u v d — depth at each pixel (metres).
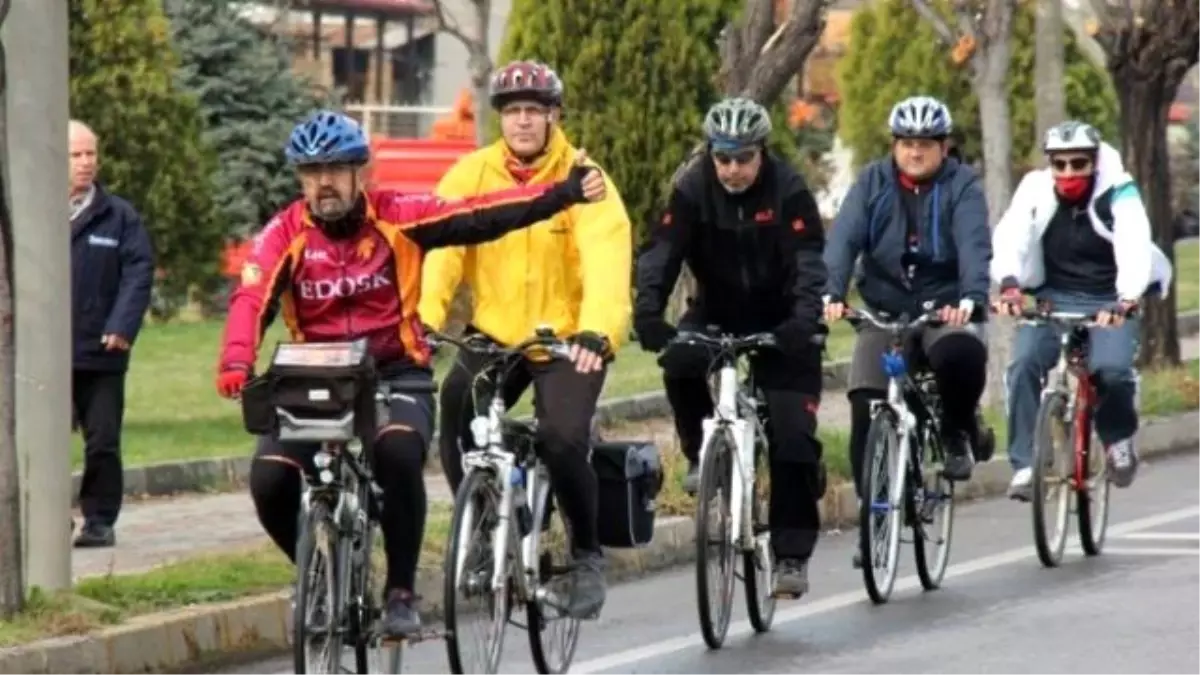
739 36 42.53
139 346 64.44
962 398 32.19
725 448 28.64
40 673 26.28
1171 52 55.56
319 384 22.55
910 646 28.45
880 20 89.00
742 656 28.09
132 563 33.12
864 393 31.73
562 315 26.59
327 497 22.89
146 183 64.75
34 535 28.56
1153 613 30.23
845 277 32.12
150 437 45.78
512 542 25.25
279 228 23.64
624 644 28.95
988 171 49.88
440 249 25.80
